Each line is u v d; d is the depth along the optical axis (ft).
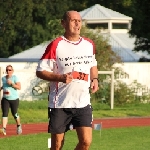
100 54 165.68
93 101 160.15
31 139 85.76
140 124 118.11
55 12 336.08
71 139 85.81
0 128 101.19
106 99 161.27
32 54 225.56
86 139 46.68
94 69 48.06
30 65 171.32
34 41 318.45
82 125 46.73
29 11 293.64
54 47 46.80
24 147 75.97
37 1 311.06
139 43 212.84
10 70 91.86
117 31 241.96
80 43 47.14
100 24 247.09
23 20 294.87
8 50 328.29
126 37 237.45
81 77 46.80
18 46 326.03
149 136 92.63
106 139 87.25
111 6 345.51
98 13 251.80
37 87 163.02
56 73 47.19
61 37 47.19
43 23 323.78
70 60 46.75
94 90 47.21
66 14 46.88
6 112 92.12
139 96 173.99
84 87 46.96
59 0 336.90
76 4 348.38
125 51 221.46
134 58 217.56
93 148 76.28
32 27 316.40
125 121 125.18
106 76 163.32
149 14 208.64
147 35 208.54
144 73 180.86
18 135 92.89
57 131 47.11
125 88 165.37
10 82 91.45
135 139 87.86
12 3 288.10
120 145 80.07
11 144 79.15
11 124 113.80
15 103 92.73
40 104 143.23
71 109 46.80
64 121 47.19
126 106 163.53
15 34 305.32
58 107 46.96
